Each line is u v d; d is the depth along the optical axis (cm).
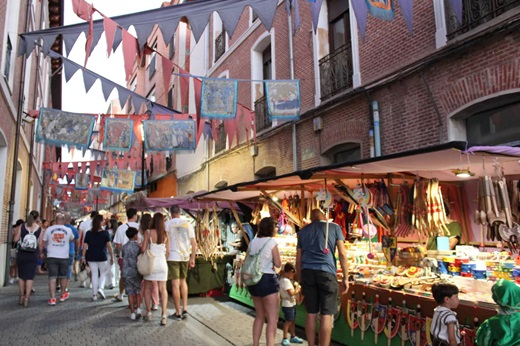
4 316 681
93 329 596
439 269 499
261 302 472
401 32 819
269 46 1387
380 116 866
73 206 4441
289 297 534
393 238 562
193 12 461
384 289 466
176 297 667
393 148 827
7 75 1019
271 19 446
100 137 959
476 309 374
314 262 461
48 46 557
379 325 465
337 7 1054
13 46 1057
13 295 896
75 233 945
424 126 762
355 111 932
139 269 622
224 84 768
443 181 602
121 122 941
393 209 563
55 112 882
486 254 514
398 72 812
